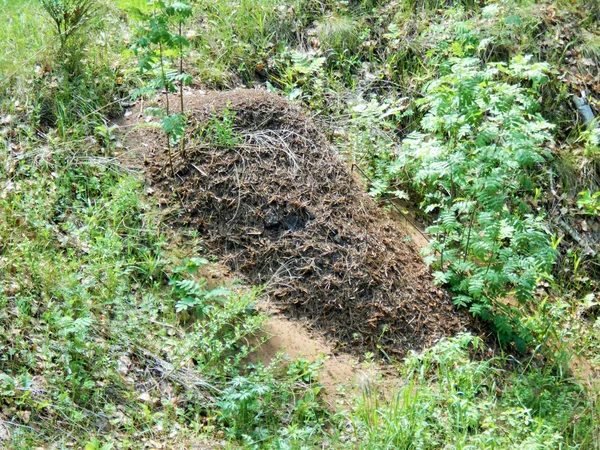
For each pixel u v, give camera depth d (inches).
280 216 215.5
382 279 212.8
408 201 252.5
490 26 300.2
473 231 228.2
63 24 257.6
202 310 194.1
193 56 271.9
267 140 228.1
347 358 199.3
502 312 223.5
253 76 279.3
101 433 163.0
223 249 212.1
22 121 228.8
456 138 251.4
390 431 171.3
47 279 186.4
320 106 272.4
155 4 205.9
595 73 301.9
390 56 290.2
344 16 301.7
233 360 188.2
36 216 198.7
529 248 241.0
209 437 168.7
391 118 275.6
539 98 286.0
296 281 207.3
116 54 262.4
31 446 153.6
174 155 224.7
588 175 278.2
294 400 181.5
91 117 236.8
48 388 166.4
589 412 202.7
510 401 196.9
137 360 180.4
